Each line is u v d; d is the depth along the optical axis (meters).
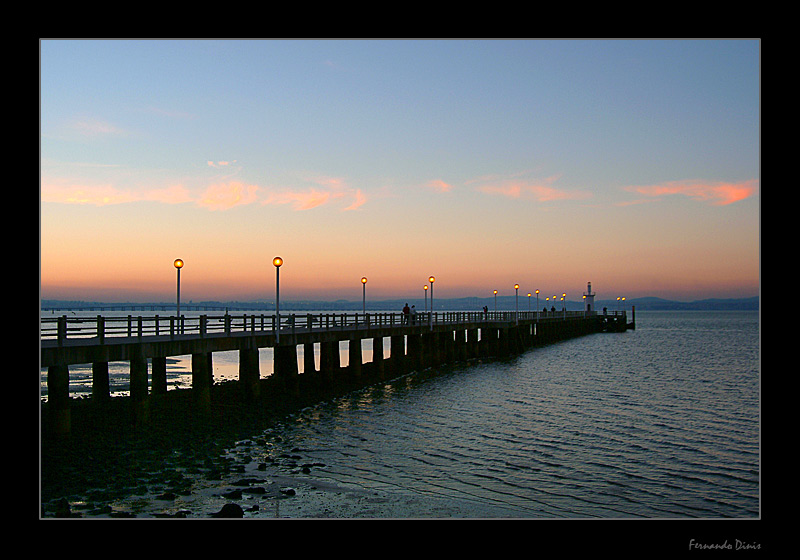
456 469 21.31
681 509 17.88
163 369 30.52
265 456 21.69
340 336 35.84
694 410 34.25
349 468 20.80
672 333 137.50
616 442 26.03
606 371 54.16
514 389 41.31
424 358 50.59
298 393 31.61
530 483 20.02
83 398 30.33
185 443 21.64
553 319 95.56
